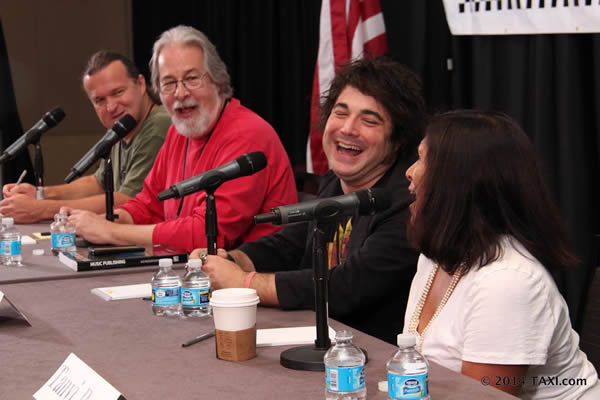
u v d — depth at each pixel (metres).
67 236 2.56
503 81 3.20
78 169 2.80
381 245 1.91
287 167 2.92
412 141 2.13
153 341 1.54
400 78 2.13
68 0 6.30
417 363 1.12
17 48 6.19
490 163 1.45
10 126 5.75
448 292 1.51
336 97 2.22
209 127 2.91
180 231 2.67
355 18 3.74
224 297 1.39
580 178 2.94
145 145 3.72
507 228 1.44
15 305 1.85
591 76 2.94
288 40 4.81
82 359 1.42
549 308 1.39
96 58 3.77
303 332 1.58
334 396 1.15
